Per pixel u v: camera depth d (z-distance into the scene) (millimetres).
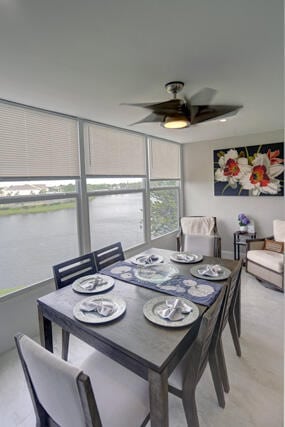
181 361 1420
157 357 1130
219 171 4641
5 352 2295
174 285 1851
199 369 1349
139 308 1554
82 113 2771
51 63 1651
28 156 2479
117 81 1962
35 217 2594
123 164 3678
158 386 1104
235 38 1437
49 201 2723
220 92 2248
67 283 2041
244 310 2840
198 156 4898
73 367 891
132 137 3846
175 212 5051
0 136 2258
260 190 4238
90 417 889
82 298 1698
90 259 2293
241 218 4348
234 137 4402
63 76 1846
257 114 2992
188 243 3850
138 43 1460
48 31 1309
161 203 4637
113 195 3582
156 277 1995
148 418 1219
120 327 1363
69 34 1345
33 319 2537
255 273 3594
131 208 3926
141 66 1734
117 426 1120
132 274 2080
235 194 4504
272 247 3701
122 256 2656
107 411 1177
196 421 1357
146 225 4215
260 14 1235
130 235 3922
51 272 2754
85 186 3066
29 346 1002
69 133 2873
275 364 2023
